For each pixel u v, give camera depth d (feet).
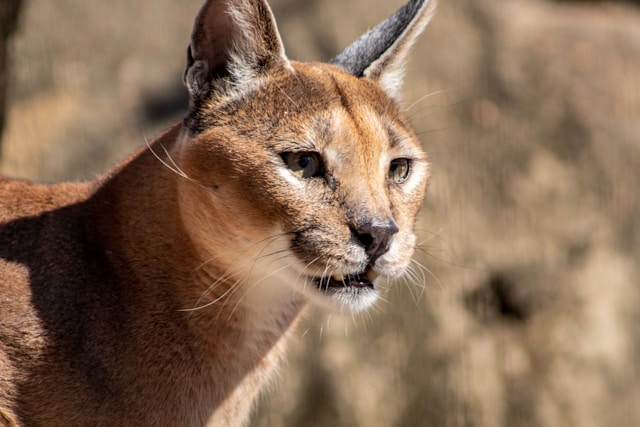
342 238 23.81
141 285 24.95
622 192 57.16
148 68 54.65
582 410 53.57
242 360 26.27
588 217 56.18
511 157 55.98
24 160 51.39
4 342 23.76
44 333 23.81
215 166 24.20
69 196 26.22
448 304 52.49
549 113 57.88
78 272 24.66
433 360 51.85
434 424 51.44
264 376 27.40
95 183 26.76
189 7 56.90
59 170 51.37
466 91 56.54
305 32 55.57
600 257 55.77
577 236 55.57
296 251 24.06
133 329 24.54
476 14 60.08
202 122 24.79
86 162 51.72
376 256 24.22
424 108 54.85
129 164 26.50
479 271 53.31
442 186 53.88
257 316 26.16
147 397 24.58
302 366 50.31
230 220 24.26
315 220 23.85
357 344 51.13
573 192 56.39
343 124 24.45
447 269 52.75
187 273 25.11
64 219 25.49
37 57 53.88
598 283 55.26
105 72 54.34
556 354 53.83
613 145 58.03
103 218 25.63
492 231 54.24
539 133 57.21
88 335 24.11
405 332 51.72
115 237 25.38
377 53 27.89
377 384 50.98
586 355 54.19
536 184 55.88
